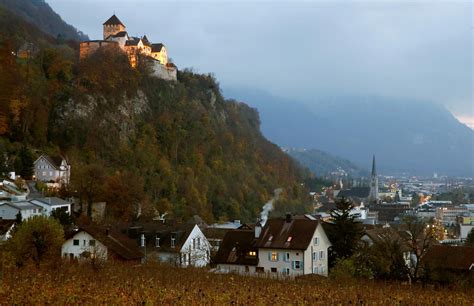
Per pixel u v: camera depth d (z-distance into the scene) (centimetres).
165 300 4144
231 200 19262
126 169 17825
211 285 5325
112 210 14100
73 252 8006
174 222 10775
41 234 7000
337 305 4278
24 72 18938
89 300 4006
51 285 4616
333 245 8281
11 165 14975
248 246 8194
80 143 18050
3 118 16662
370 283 6119
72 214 12556
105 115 19200
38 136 17362
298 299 4431
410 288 5756
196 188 18500
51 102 18688
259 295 4488
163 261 8412
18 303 3862
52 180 15525
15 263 6525
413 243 7012
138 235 9294
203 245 9469
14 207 11038
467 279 6412
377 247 7331
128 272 6275
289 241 7875
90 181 14300
